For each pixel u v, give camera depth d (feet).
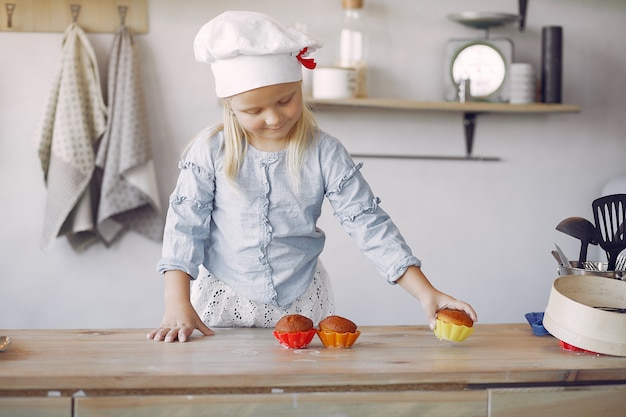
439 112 9.70
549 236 10.02
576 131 10.02
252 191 5.35
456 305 4.86
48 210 8.71
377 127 9.62
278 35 4.82
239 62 4.83
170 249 5.23
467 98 9.34
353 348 4.50
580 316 4.42
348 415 3.89
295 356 4.25
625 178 9.59
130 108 8.73
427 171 9.75
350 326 4.49
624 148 10.11
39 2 8.87
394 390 3.92
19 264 9.10
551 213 10.02
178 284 5.10
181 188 5.36
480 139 9.84
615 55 10.02
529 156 9.93
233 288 5.62
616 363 4.20
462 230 9.86
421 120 9.70
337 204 5.41
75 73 8.68
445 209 9.82
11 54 8.91
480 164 9.84
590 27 9.96
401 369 3.98
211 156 5.33
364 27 9.26
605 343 4.33
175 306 4.96
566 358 4.31
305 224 5.52
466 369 4.00
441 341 4.73
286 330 4.43
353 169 5.42
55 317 9.18
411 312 9.75
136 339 4.66
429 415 3.95
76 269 9.18
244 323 5.71
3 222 9.04
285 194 5.39
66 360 4.09
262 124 4.98
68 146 8.61
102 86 8.97
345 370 3.94
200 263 5.34
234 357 4.21
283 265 5.56
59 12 8.89
